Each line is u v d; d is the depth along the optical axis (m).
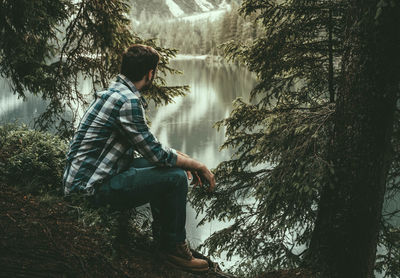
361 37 2.59
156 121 53.69
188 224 15.94
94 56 4.41
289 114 4.45
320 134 3.72
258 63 5.85
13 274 1.83
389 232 4.25
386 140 2.74
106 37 4.17
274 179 3.62
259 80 6.03
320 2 5.01
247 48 5.83
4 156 3.12
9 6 3.65
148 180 2.29
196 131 47.97
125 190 2.25
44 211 2.32
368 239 2.88
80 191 2.21
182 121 54.12
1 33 3.75
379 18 2.48
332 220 2.89
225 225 15.75
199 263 2.56
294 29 5.22
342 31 5.05
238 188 5.76
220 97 73.38
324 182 2.87
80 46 4.32
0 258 1.87
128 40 4.28
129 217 2.86
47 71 4.27
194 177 2.58
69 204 2.44
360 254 2.88
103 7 4.10
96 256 2.16
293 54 5.59
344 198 2.82
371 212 2.83
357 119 2.71
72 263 2.02
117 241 2.56
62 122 4.51
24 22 3.77
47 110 4.47
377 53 2.54
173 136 45.25
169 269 2.49
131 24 4.25
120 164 2.29
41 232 2.12
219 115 58.44
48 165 3.01
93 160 2.22
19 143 3.47
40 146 3.18
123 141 2.26
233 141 6.07
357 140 2.73
